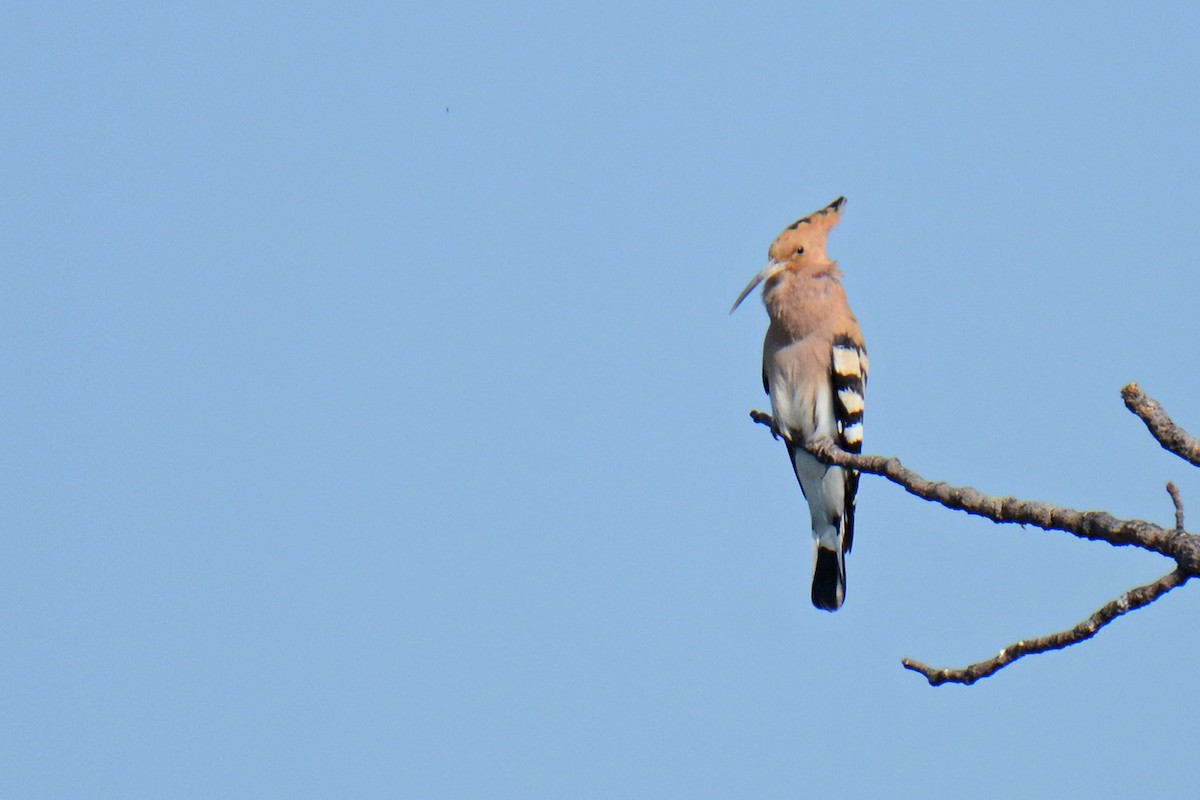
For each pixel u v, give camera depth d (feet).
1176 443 18.94
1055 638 19.13
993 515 20.07
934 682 20.06
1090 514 19.15
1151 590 18.37
